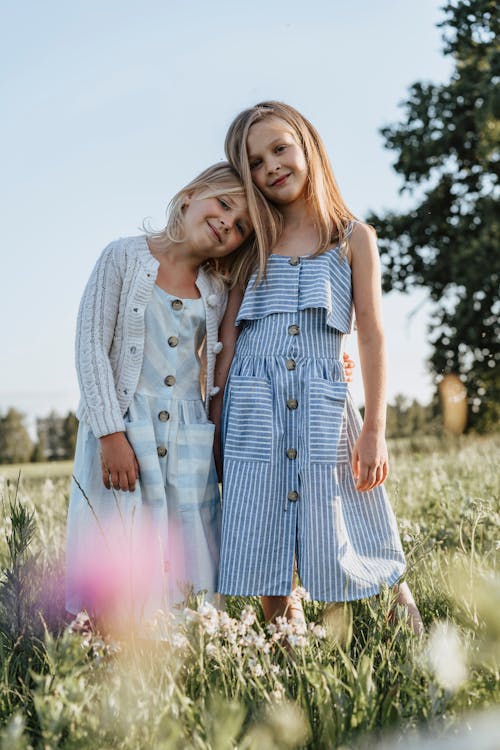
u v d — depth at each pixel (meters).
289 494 2.78
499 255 17.98
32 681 2.23
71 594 2.79
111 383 2.79
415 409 17.39
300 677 1.95
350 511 2.80
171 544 2.81
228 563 2.76
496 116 17.58
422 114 18.75
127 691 1.75
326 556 2.69
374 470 2.78
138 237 3.01
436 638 1.61
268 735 1.66
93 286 2.88
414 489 5.06
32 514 2.89
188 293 3.00
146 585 2.71
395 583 2.76
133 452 2.78
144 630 2.36
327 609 2.77
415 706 1.73
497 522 3.52
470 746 1.08
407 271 20.20
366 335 2.96
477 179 19.73
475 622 1.84
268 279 3.02
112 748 1.63
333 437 2.79
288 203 3.12
